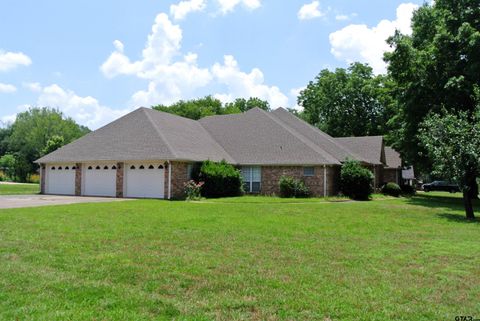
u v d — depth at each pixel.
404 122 27.56
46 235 9.62
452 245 9.16
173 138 26.34
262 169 27.09
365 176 25.67
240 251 8.12
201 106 66.00
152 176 24.44
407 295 5.45
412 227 12.36
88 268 6.60
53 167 28.09
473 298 5.37
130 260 7.20
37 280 5.86
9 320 4.34
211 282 5.92
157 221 12.52
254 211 16.30
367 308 4.91
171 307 4.87
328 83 53.72
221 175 24.84
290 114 34.75
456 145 15.92
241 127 31.45
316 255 7.86
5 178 59.69
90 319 4.41
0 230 10.33
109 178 25.78
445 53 23.61
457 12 24.25
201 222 12.45
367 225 12.59
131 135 26.94
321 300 5.18
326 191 25.34
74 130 71.19
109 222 12.11
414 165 28.88
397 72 25.47
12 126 78.12
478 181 16.55
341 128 53.59
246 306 4.95
